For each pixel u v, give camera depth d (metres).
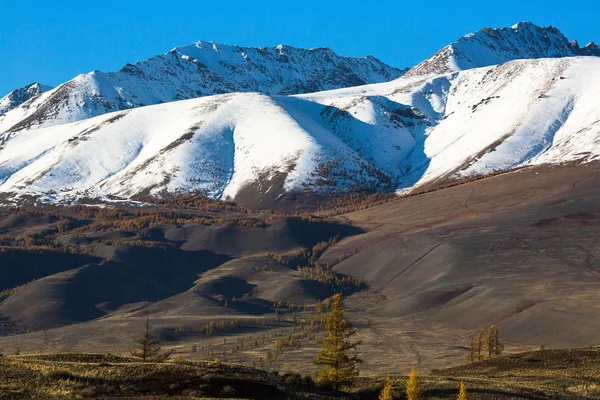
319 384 95.56
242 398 76.88
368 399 93.62
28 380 74.88
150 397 71.19
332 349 99.50
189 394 75.75
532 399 93.44
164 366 86.56
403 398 93.06
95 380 77.62
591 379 110.00
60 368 81.19
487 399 92.44
